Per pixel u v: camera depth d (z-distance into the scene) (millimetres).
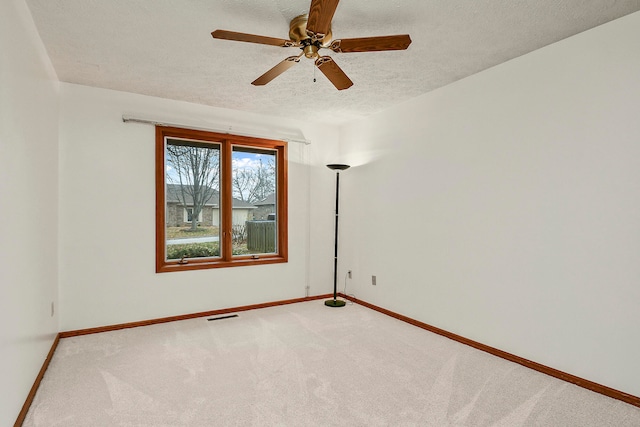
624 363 2109
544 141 2494
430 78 3076
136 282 3459
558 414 1977
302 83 3172
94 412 1967
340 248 4727
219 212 4055
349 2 1925
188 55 2600
